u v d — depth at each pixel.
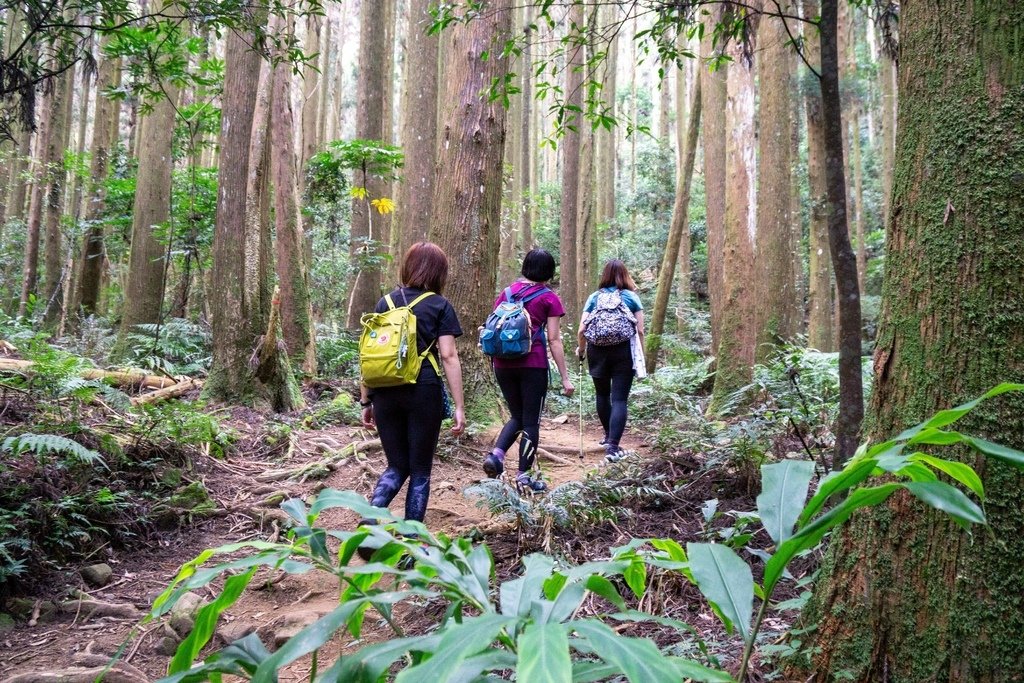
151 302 10.59
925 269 1.95
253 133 7.13
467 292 6.28
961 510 1.16
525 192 21.16
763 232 9.19
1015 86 1.84
